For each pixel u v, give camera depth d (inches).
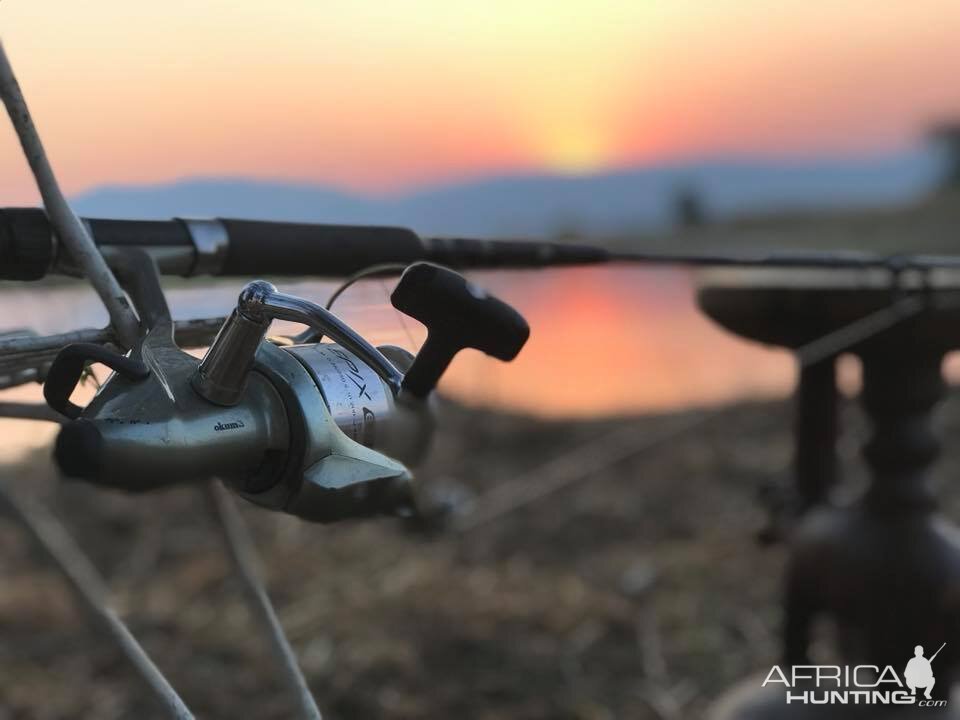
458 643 41.7
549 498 58.0
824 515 28.6
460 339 10.9
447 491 47.1
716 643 41.8
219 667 39.6
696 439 67.6
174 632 42.2
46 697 37.1
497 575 48.5
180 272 15.2
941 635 26.5
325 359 12.3
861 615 27.1
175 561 50.0
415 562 49.5
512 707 37.6
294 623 43.3
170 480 10.6
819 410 29.1
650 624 43.5
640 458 64.4
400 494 12.8
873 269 24.3
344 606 44.8
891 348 26.0
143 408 10.6
